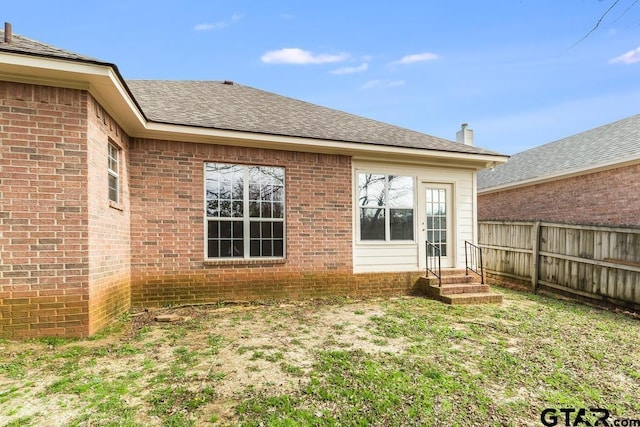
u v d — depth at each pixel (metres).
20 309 4.51
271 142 7.39
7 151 4.48
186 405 3.06
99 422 2.78
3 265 4.45
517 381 3.76
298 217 7.88
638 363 4.32
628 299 7.12
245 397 3.23
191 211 7.04
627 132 12.35
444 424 2.92
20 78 4.52
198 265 7.05
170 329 5.31
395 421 2.92
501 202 15.41
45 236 4.62
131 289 6.61
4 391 3.25
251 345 4.64
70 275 4.71
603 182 11.03
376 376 3.72
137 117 5.89
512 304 7.63
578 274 8.26
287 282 7.73
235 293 7.31
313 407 3.08
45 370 3.71
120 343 4.60
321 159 8.12
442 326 5.74
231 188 7.45
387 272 8.62
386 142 8.48
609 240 7.59
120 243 6.08
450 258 9.38
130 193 6.64
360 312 6.59
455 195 9.41
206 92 9.55
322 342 4.82
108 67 4.52
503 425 2.95
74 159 4.74
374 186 8.66
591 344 4.98
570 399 3.40
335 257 8.16
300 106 10.34
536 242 9.42
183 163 7.01
